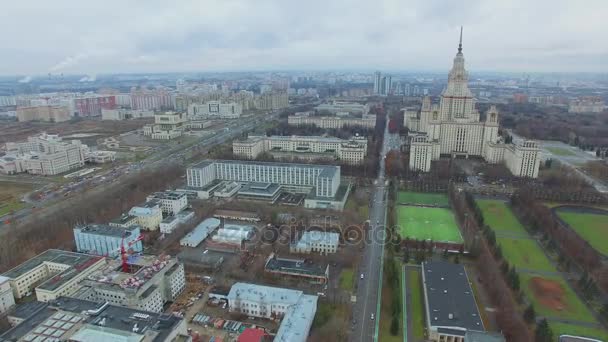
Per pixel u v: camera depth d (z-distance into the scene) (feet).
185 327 608.19
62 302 632.38
